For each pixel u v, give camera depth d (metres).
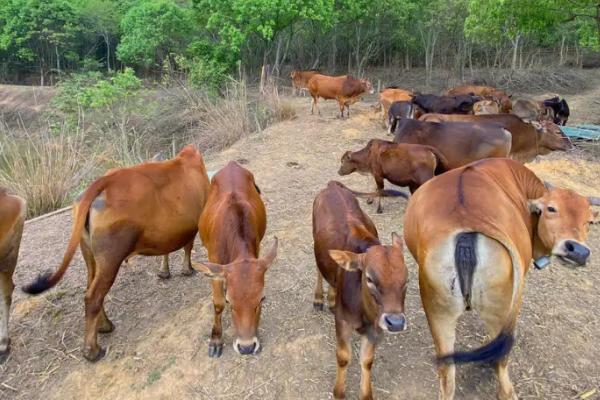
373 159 7.62
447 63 25.88
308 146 11.61
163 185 5.11
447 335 3.76
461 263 3.48
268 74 20.50
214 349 4.85
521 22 13.51
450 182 4.16
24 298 5.93
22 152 10.05
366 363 4.03
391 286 3.47
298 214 7.81
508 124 8.80
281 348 4.86
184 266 6.15
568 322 5.04
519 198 4.41
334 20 20.05
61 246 7.14
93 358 4.98
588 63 25.95
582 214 4.18
